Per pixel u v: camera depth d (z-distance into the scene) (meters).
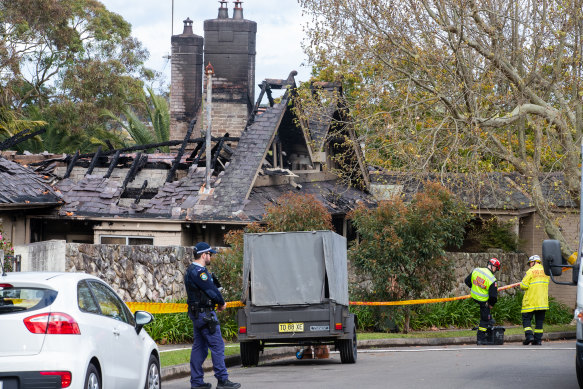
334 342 26.66
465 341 35.69
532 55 39.00
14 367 13.38
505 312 45.12
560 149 41.59
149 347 17.84
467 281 34.38
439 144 38.53
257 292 26.08
